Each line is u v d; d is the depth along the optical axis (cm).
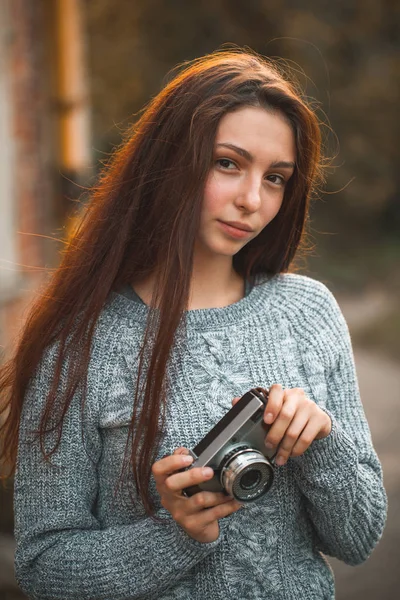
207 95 139
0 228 432
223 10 1502
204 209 141
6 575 285
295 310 160
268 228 162
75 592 140
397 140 1728
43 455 145
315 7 1661
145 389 142
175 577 137
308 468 139
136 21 1377
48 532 146
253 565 143
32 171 477
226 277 160
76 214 183
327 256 1530
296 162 147
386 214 1770
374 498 149
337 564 372
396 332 995
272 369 152
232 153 138
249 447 125
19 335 161
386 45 1762
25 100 467
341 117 1695
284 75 166
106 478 148
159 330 140
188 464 123
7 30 438
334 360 158
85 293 150
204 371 147
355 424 156
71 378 145
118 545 139
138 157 148
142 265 154
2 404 164
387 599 337
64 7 480
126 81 1349
